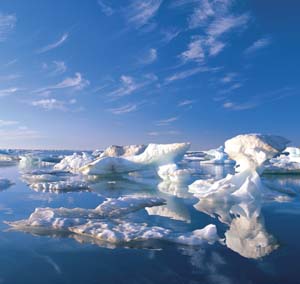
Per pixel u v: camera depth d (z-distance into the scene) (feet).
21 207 42.04
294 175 96.43
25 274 19.58
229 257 22.43
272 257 22.49
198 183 61.41
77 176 95.61
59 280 18.71
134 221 34.09
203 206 44.19
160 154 98.17
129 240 25.90
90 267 20.59
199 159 219.00
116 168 101.30
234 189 53.88
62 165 128.77
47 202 46.57
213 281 18.48
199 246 24.86
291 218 36.19
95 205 44.60
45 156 211.41
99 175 99.04
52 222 30.81
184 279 18.79
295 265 20.98
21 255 22.81
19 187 64.18
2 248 24.27
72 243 25.41
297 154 130.11
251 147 57.52
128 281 18.53
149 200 45.57
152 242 25.62
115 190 63.46
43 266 20.83
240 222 34.04
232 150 60.90
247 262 21.48
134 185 74.28
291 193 56.85
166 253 23.17
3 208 41.14
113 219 34.50
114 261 21.63
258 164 57.11
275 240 26.91
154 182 82.12
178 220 34.88
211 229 27.81
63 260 21.83
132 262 21.43
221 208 42.75
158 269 20.22
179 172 83.15
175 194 57.77
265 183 72.13
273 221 34.55
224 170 120.98
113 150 126.31
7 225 31.19
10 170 118.83
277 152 56.90
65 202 46.85
